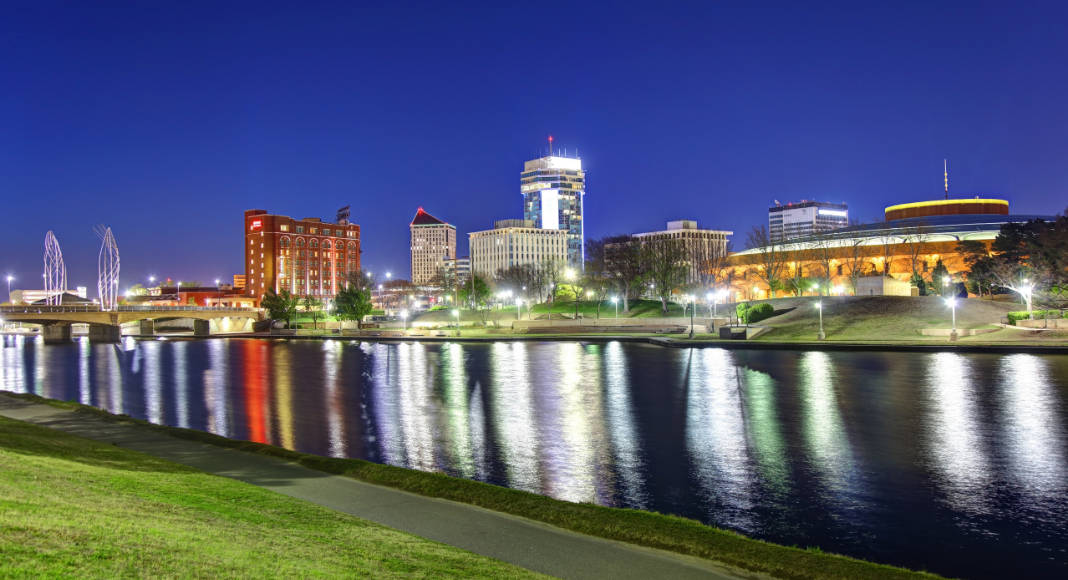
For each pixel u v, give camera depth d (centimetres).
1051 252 9931
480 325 14712
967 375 5206
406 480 2084
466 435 3366
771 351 7856
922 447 2938
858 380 5119
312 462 2344
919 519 2016
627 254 14475
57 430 2945
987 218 18688
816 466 2648
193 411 4434
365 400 4756
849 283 14862
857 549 1783
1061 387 4519
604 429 3462
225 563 1101
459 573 1262
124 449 2514
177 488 1795
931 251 15412
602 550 1518
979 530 1919
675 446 3041
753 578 1379
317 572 1139
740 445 3044
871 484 2391
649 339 10019
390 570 1229
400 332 14088
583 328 12325
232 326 18850
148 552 1081
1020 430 3247
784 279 15438
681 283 14412
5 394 4353
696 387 4994
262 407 4547
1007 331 7931
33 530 1079
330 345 12056
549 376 5950
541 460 2802
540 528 1675
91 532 1135
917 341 7875
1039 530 1912
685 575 1372
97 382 6556
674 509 2125
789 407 4019
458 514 1780
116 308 15825
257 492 1873
